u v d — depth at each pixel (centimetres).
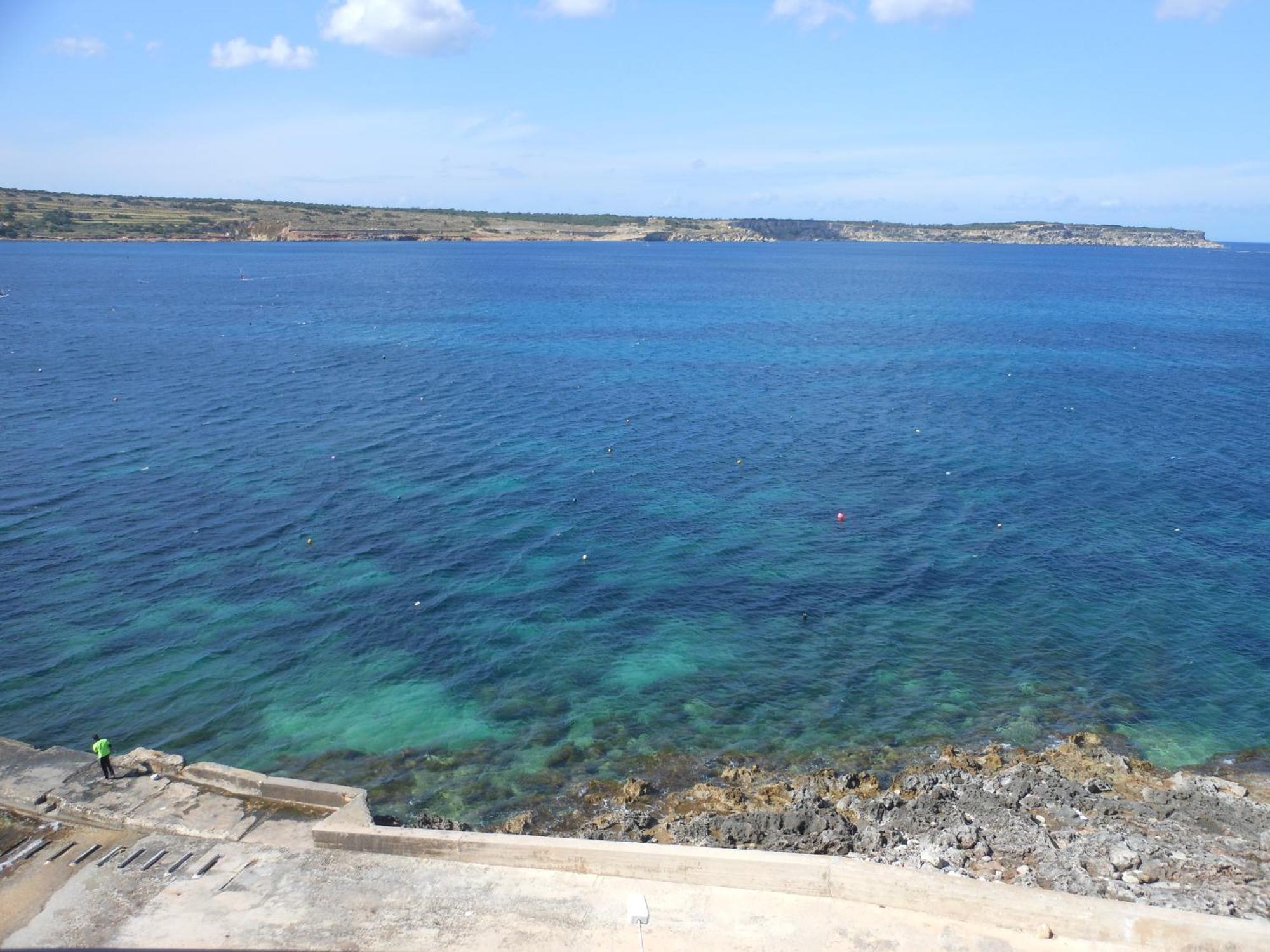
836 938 1808
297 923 1880
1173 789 2652
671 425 6581
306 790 2289
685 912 1898
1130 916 1769
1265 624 3719
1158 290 18475
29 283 15388
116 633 3497
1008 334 11350
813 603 3897
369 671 3325
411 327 11212
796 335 11162
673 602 3881
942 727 3056
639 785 2698
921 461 5800
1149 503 5053
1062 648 3550
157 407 6688
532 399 7306
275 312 12275
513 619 3709
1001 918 1817
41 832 2177
